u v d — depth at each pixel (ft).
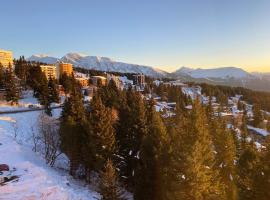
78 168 150.30
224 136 136.87
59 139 158.92
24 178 113.39
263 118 478.59
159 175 102.37
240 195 84.48
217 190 81.30
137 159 134.21
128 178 136.46
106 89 305.73
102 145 126.62
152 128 111.65
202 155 82.74
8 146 147.74
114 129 140.87
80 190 116.47
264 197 78.18
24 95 357.82
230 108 581.94
